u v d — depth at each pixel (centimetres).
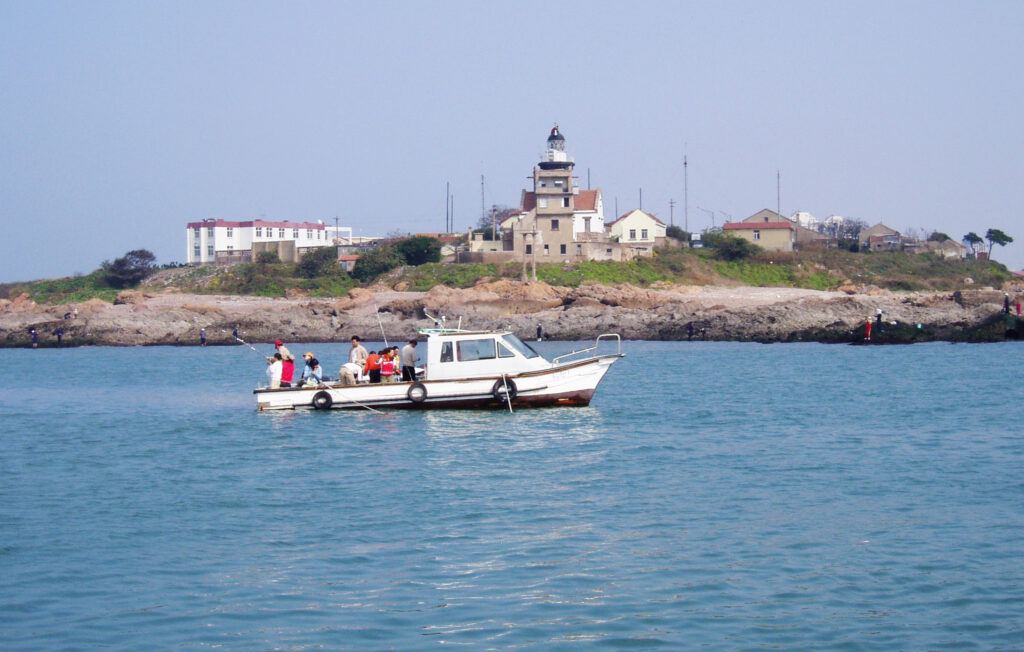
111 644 1376
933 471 2397
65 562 1742
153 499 2241
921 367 5381
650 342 8494
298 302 11119
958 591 1525
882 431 3044
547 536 1852
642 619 1434
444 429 3111
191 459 2761
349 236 17975
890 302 8925
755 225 13675
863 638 1355
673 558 1706
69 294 13812
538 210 11750
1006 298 7975
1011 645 1325
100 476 2544
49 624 1450
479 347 3422
